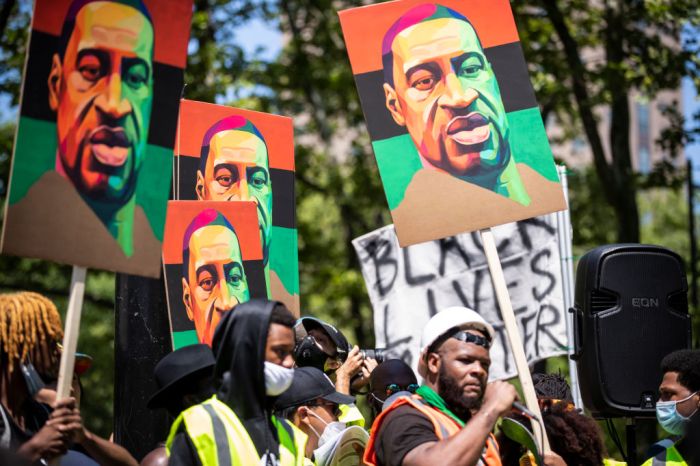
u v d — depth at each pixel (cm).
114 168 407
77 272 392
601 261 571
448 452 376
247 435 385
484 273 814
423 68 500
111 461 396
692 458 499
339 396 518
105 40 411
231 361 389
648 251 576
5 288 1823
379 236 838
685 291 580
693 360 502
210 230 531
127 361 590
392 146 492
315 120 2036
